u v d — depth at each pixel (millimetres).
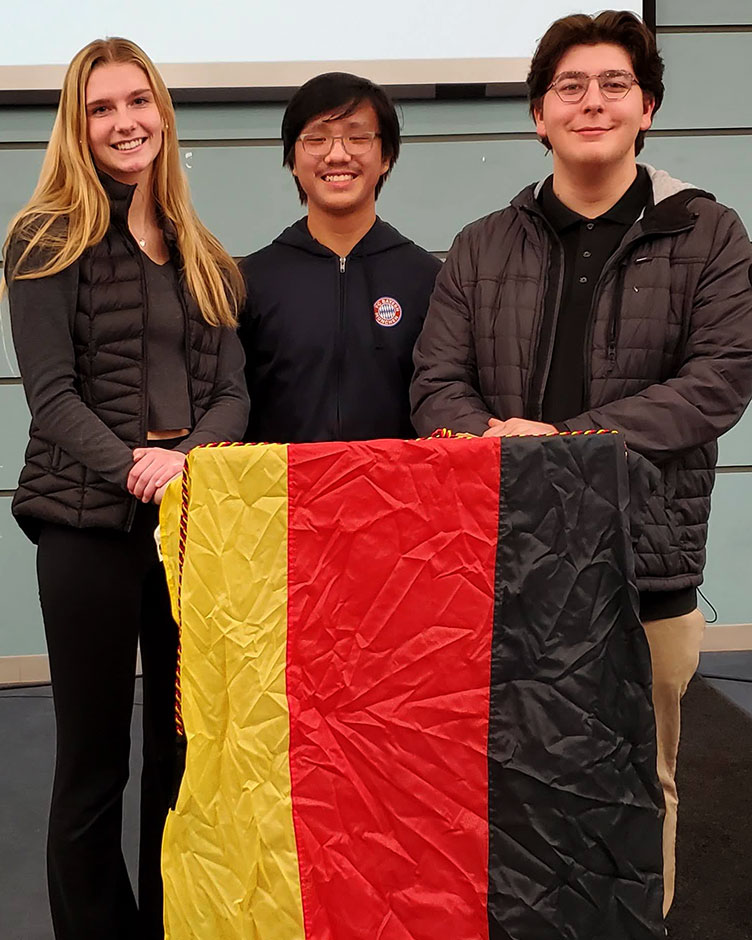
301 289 1809
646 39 1481
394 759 1077
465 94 2828
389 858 1073
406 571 1083
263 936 1080
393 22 2725
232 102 2844
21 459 3014
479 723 1076
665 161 3047
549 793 1066
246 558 1098
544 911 1060
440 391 1531
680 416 1362
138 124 1496
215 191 2928
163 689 1573
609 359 1453
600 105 1448
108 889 1484
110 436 1392
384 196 2955
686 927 1716
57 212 1451
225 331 1626
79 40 2689
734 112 3029
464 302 1572
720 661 3078
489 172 2949
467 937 1065
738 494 3141
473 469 1079
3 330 2957
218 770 1116
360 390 1796
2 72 2693
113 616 1464
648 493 1119
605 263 1484
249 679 1095
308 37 2725
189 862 1123
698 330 1429
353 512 1087
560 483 1081
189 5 2699
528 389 1501
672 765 1512
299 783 1083
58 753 1489
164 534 1146
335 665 1089
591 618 1081
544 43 1520
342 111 1710
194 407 1555
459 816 1072
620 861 1073
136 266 1495
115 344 1470
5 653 3076
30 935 1738
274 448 1091
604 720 1079
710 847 1993
